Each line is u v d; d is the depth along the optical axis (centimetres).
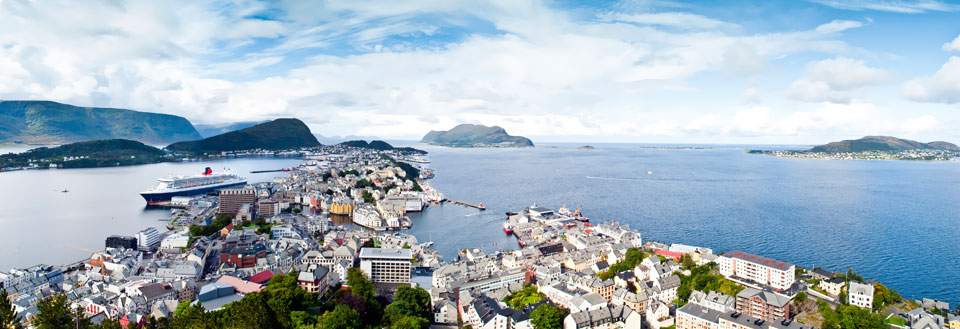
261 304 19450
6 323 16662
